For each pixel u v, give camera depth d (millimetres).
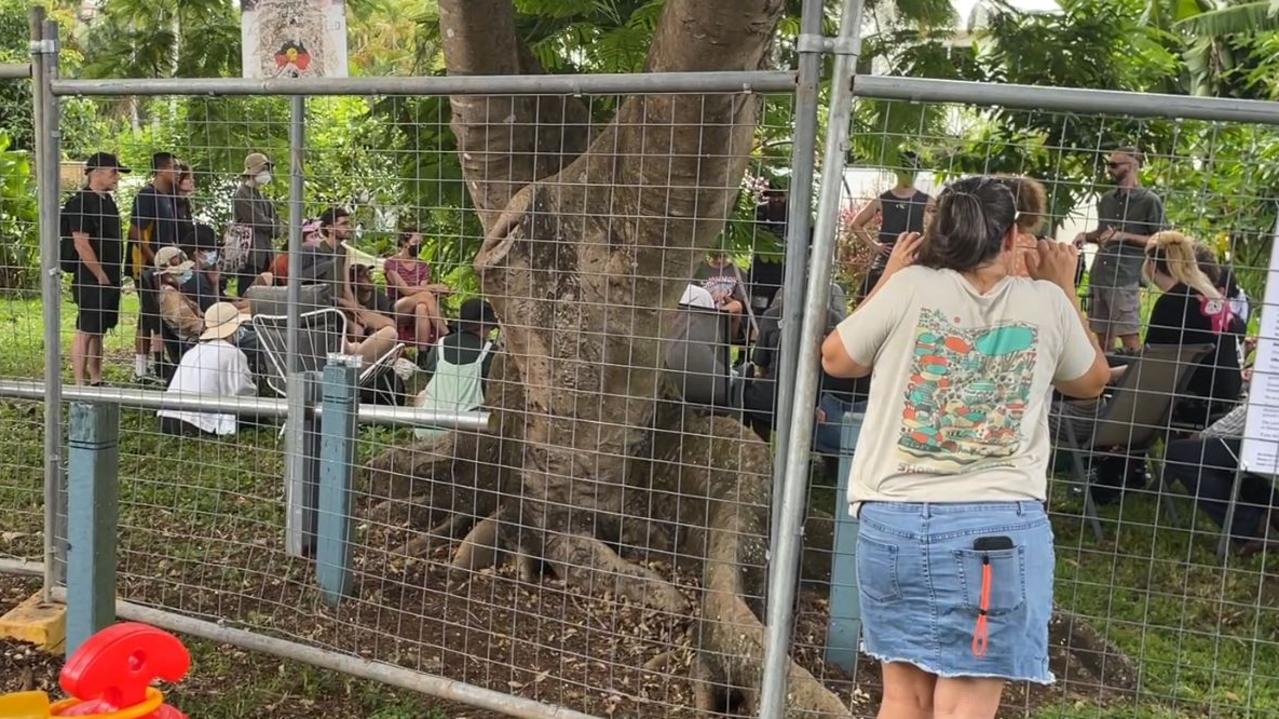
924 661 2531
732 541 4270
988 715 2572
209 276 6461
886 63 6535
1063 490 6270
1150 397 5188
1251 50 12086
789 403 2713
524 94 2977
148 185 6426
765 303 5465
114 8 7793
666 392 5078
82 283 5887
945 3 6398
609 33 5926
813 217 3223
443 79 3061
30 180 10508
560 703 3643
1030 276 2656
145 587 4422
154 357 6184
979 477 2494
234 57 7594
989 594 2441
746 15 3436
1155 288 3730
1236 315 5102
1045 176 4887
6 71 3803
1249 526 5422
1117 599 4984
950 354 2500
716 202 3951
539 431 4625
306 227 5898
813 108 2607
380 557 4812
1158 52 7500
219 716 3506
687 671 3920
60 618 3898
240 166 6535
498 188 4555
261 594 4375
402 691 3699
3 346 6426
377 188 6266
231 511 5355
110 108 8266
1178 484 6492
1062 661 4230
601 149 4137
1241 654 4516
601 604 4465
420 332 6137
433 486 5184
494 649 4051
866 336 2555
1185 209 4281
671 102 3709
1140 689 3857
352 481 4367
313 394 4652
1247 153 4438
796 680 3494
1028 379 2500
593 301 4273
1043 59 6523
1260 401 2850
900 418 2535
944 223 2533
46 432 3994
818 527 4895
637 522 4824
